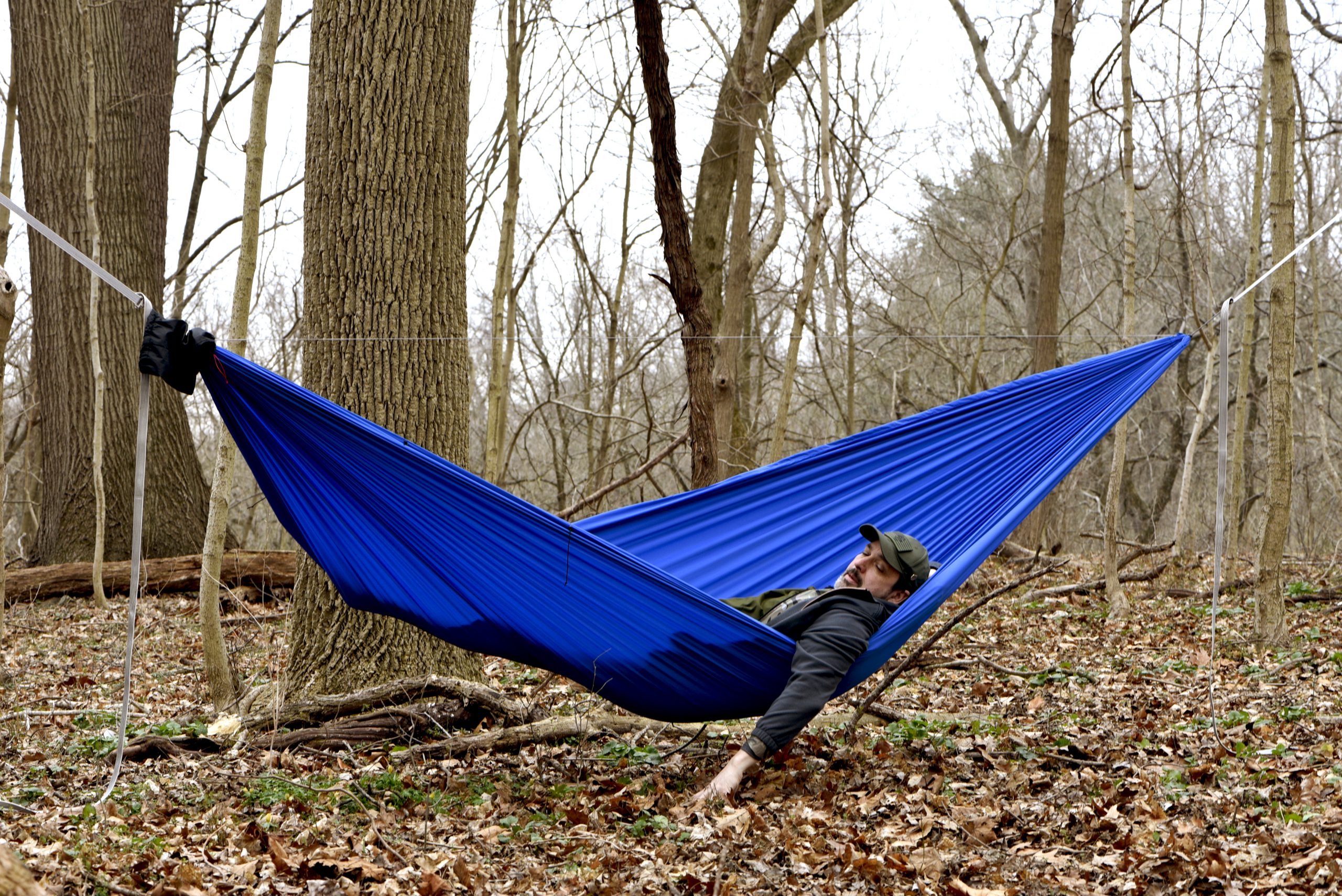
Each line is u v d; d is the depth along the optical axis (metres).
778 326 20.86
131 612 3.77
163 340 3.67
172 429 12.47
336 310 5.70
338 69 5.68
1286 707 5.51
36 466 18.17
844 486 5.12
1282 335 7.48
